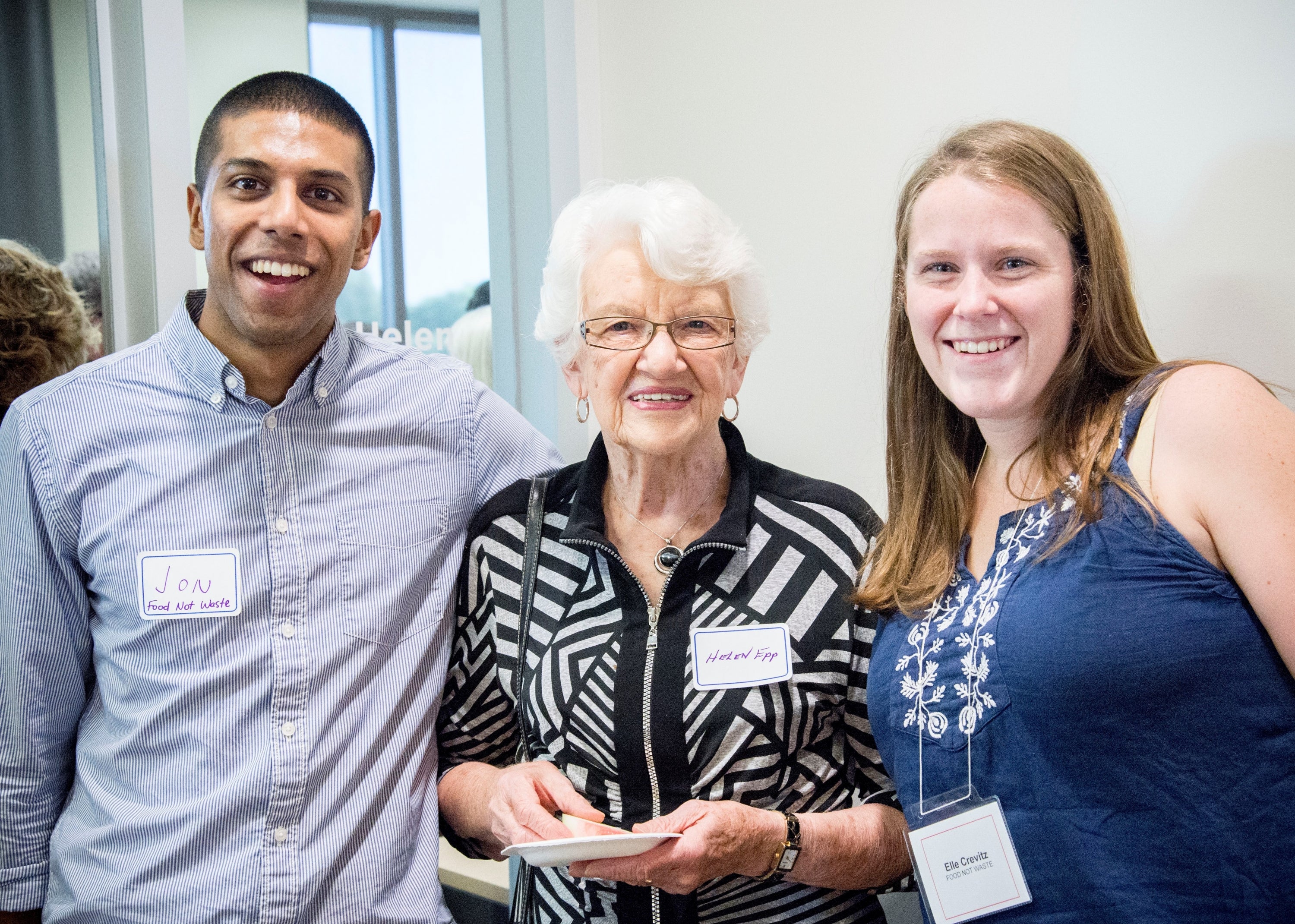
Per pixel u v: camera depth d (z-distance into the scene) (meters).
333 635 1.61
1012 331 1.25
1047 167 1.24
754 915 1.49
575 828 1.39
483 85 2.84
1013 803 1.23
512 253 2.94
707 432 1.59
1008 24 1.93
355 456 1.69
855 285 2.25
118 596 1.58
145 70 2.43
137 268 2.46
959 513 1.41
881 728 1.40
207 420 1.61
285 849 1.54
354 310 2.74
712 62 2.56
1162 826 1.12
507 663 1.64
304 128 1.54
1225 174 1.64
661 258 1.46
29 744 1.60
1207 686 1.10
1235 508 1.09
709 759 1.49
